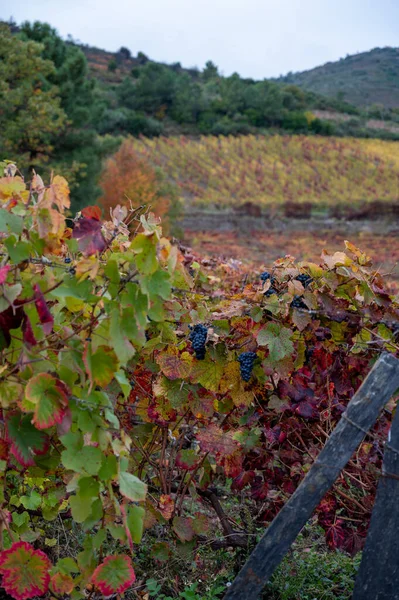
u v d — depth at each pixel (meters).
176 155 85.81
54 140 25.81
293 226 53.38
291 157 92.00
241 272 7.49
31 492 2.85
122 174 27.64
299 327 2.94
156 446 3.18
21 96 23.42
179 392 2.92
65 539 3.11
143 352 2.97
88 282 2.11
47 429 2.32
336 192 77.69
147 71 110.44
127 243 2.57
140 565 3.07
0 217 2.02
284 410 2.93
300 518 2.35
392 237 47.38
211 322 2.99
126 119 94.00
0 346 2.06
